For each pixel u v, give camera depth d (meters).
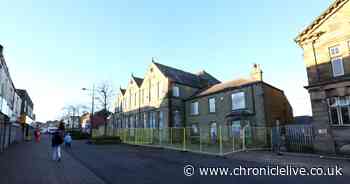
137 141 31.70
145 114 35.41
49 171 10.97
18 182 8.75
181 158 15.77
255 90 23.94
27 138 37.56
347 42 16.80
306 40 19.11
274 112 24.45
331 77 17.30
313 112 17.92
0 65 17.69
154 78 34.03
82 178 9.55
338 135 16.36
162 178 9.62
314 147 17.47
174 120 30.42
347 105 16.33
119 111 43.72
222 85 29.55
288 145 19.53
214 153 18.09
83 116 69.12
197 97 30.17
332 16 17.75
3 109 20.09
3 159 14.38
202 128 28.81
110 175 10.16
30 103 49.06
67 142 24.44
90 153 18.75
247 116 24.09
